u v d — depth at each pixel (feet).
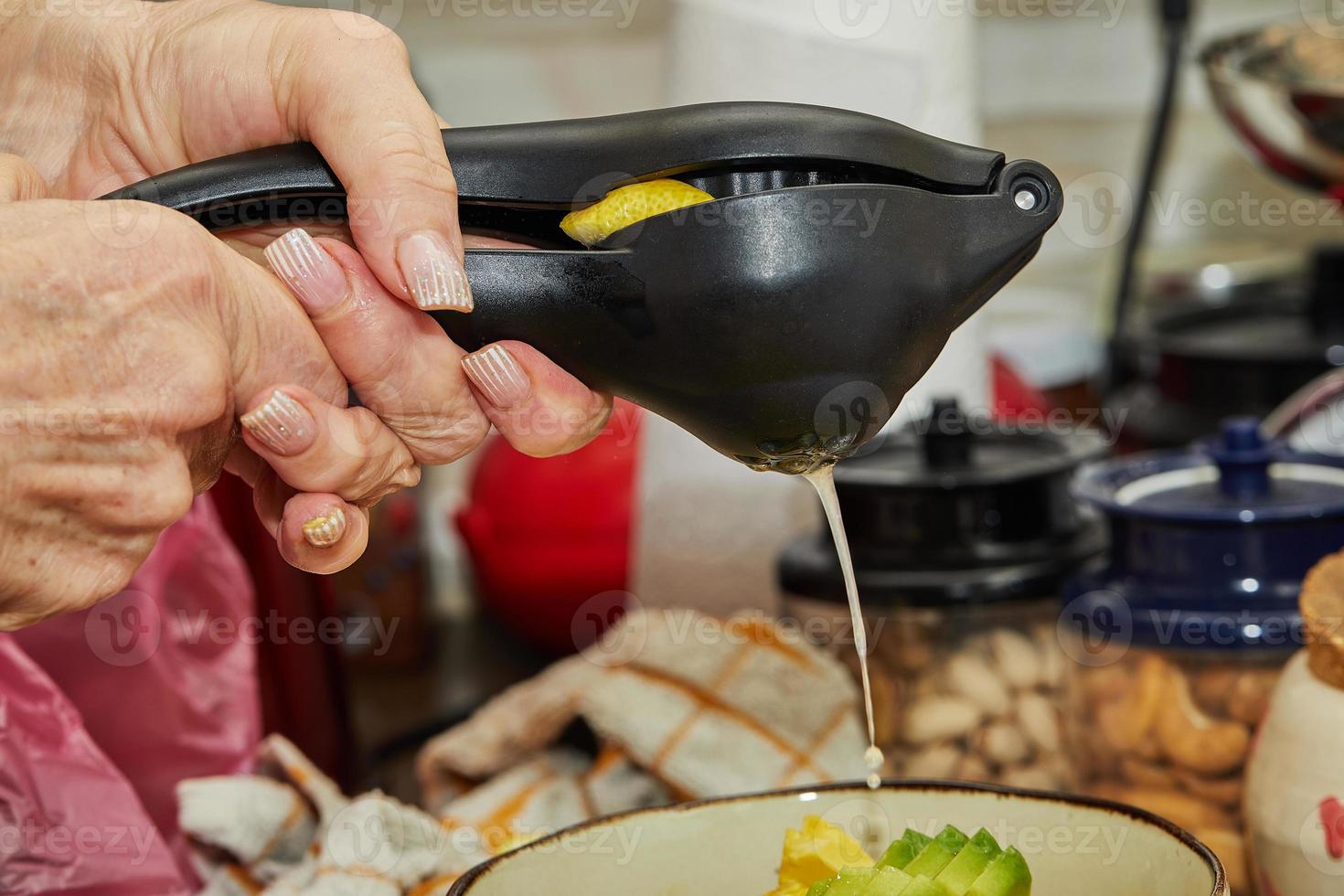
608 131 1.94
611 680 2.68
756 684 2.66
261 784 2.46
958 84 3.01
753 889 2.15
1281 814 2.18
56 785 2.37
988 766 2.65
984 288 1.94
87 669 2.61
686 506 3.17
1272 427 3.18
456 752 2.80
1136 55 5.56
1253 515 2.42
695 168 1.90
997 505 2.62
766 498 3.13
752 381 1.90
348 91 1.96
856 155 1.89
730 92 2.93
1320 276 4.23
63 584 1.88
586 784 2.67
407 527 4.59
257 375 1.98
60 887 2.35
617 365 1.95
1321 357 3.80
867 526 2.65
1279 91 3.00
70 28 2.19
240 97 2.09
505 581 4.19
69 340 1.83
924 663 2.64
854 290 1.87
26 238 1.83
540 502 4.11
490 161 1.96
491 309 1.96
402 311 1.99
